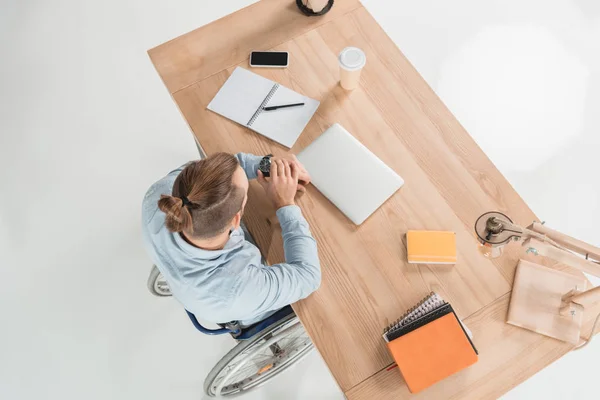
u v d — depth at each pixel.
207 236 1.08
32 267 2.31
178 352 2.19
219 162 1.04
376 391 1.29
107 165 2.50
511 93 2.59
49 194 2.44
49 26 2.77
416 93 1.62
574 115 2.55
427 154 1.54
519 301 1.37
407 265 1.41
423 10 2.77
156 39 2.74
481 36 2.72
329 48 1.69
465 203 1.48
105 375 2.15
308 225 1.42
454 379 1.30
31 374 2.15
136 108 2.61
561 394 2.11
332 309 1.37
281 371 2.01
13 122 2.57
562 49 2.69
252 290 1.20
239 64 1.68
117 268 2.31
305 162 1.51
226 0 2.80
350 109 1.60
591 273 1.17
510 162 2.46
